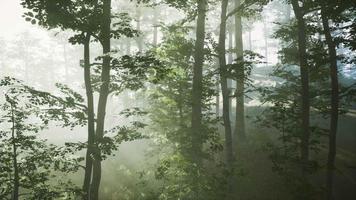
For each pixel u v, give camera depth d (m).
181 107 15.95
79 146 11.80
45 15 11.07
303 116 16.53
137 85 12.45
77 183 19.06
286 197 17.12
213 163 19.78
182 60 16.19
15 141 11.16
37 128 11.80
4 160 11.18
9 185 11.45
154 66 11.35
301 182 15.98
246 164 19.86
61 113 11.64
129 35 12.01
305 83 16.62
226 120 16.12
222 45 15.99
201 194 14.60
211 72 16.16
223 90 16.17
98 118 12.05
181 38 15.86
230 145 16.12
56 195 11.92
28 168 11.46
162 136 15.56
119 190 19.16
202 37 15.88
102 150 11.77
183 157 14.29
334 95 16.16
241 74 15.56
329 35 15.98
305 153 16.25
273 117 17.83
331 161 16.11
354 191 17.69
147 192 18.42
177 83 15.66
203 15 15.90
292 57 20.02
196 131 15.06
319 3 15.30
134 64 11.50
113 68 11.59
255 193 17.59
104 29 11.69
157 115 16.56
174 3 15.38
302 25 16.39
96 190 12.12
